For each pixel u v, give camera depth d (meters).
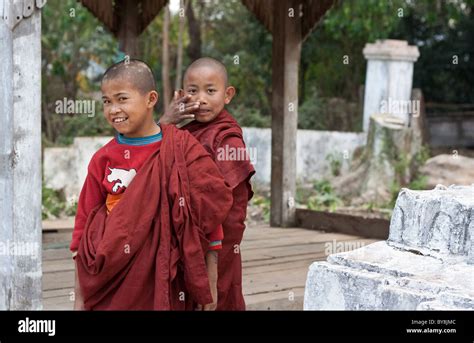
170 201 3.07
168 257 3.03
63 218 9.42
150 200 3.05
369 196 11.04
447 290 2.78
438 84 20.03
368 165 11.38
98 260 2.97
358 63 17.53
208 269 3.23
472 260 2.95
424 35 19.38
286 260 5.77
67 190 10.77
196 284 3.06
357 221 7.18
